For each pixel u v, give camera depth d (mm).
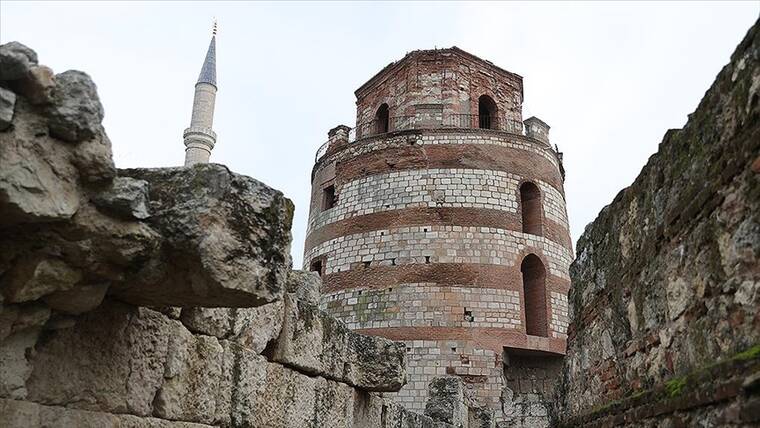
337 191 36156
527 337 31750
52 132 4094
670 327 6602
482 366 30516
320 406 9000
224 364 6863
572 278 11156
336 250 34375
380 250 33156
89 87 4203
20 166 3922
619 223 8422
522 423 28375
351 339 10102
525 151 35812
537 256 33844
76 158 4168
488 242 32875
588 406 9758
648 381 7238
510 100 40656
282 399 8031
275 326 7945
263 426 7527
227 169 4824
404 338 31125
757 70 4848
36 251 4332
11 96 3863
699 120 5941
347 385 9945
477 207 33469
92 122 4168
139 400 5602
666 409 6324
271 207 5070
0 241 4270
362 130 41094
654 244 7043
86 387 5113
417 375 30438
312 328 8867
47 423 4777
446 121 37125
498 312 31641
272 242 5062
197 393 6371
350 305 32688
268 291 5012
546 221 34969
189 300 5191
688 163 6168
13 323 4504
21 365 4621
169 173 4789
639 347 7523
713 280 5602
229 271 4711
